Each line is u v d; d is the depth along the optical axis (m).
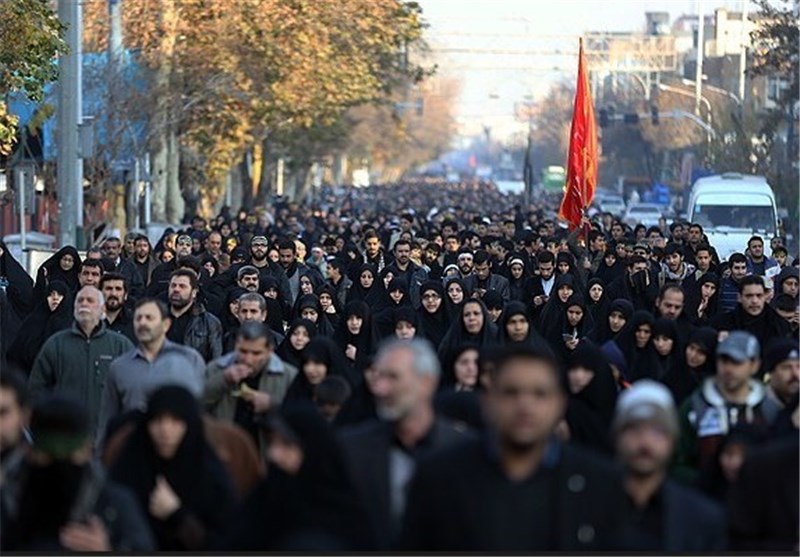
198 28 105.88
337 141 165.00
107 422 27.44
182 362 29.22
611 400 26.61
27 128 84.88
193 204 131.00
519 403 17.67
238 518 19.61
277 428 19.47
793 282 46.84
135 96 100.88
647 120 185.75
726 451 22.88
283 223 103.69
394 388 20.47
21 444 22.23
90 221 96.12
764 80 148.12
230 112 110.50
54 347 33.22
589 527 17.84
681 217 114.69
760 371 30.42
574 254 62.97
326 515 19.31
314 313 42.81
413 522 17.95
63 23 67.56
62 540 19.45
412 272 57.59
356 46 112.69
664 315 39.41
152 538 21.00
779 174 129.25
